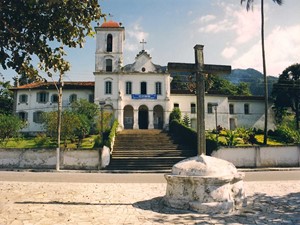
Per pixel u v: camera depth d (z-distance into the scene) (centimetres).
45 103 4266
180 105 4316
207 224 615
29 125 4231
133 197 945
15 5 676
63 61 820
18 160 2336
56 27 729
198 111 841
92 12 761
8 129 2927
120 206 797
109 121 3844
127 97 4025
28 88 4269
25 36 724
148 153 2638
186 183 738
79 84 4412
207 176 721
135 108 4006
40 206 792
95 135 3588
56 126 2886
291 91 4572
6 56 721
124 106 4028
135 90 4044
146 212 721
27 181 1463
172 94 4316
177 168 770
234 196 761
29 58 799
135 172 2139
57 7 702
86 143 3122
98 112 3759
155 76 4094
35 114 4253
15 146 3012
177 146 2892
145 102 4025
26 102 4288
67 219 657
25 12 688
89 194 1007
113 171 2148
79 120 2983
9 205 794
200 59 866
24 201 865
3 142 3114
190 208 719
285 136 3428
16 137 3203
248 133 3419
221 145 2573
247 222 633
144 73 4072
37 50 736
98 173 2072
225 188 725
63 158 2300
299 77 4784
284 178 1589
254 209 754
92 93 4284
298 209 761
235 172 779
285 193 1017
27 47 736
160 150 2742
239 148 2325
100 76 4044
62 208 770
